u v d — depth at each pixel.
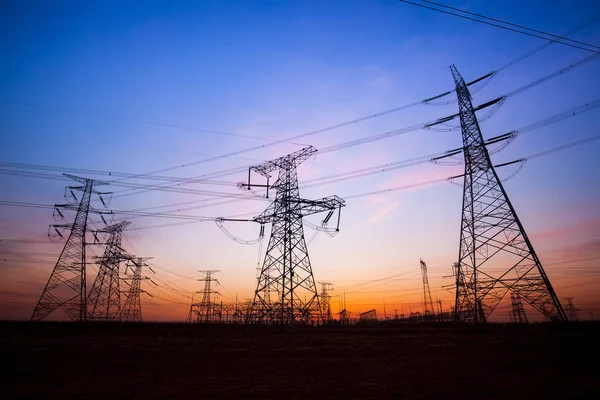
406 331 40.06
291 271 43.12
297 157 45.75
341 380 14.12
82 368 16.67
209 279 89.50
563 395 11.85
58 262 47.75
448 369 16.31
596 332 31.11
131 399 11.48
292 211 45.06
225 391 12.46
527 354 20.64
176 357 20.14
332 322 73.38
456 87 44.38
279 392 12.33
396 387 12.99
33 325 44.41
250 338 32.00
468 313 43.38
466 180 42.94
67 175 47.66
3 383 13.64
